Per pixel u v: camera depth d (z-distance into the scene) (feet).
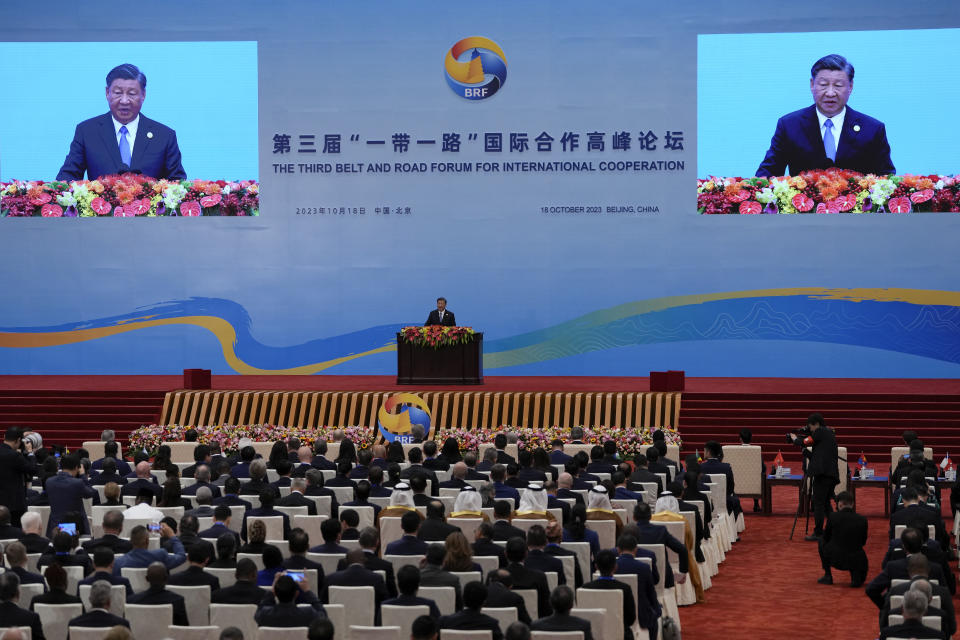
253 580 28.78
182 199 99.50
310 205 98.99
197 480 42.75
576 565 32.76
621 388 85.66
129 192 99.55
